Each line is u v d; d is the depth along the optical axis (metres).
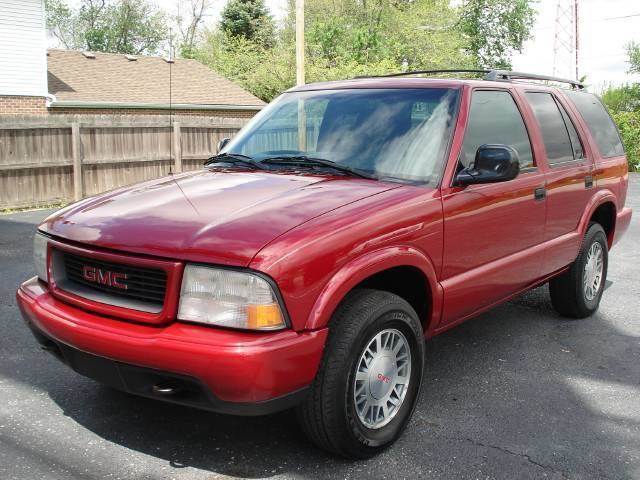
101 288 3.09
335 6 40.53
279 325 2.78
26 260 7.80
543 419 3.72
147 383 2.90
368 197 3.36
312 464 3.18
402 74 4.73
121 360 2.87
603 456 3.31
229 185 3.58
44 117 13.62
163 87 25.39
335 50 36.25
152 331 2.83
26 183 13.52
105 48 56.00
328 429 3.02
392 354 3.31
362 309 3.08
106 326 2.93
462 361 4.62
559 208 4.82
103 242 3.02
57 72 23.80
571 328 5.39
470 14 51.50
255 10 50.47
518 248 4.37
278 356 2.72
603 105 6.11
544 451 3.35
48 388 4.02
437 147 3.79
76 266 3.20
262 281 2.74
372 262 3.09
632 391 4.15
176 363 2.73
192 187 3.59
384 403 3.29
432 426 3.61
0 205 13.13
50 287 3.29
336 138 4.04
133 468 3.11
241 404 2.76
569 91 5.55
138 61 27.25
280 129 4.32
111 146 15.07
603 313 5.84
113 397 3.90
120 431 3.47
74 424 3.54
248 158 4.16
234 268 2.76
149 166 15.98
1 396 3.88
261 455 3.26
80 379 4.16
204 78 27.66
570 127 5.25
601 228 5.59
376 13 39.84
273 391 2.75
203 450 3.29
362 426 3.15
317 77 32.94
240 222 2.98
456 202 3.68
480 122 4.09
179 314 2.83
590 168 5.30
